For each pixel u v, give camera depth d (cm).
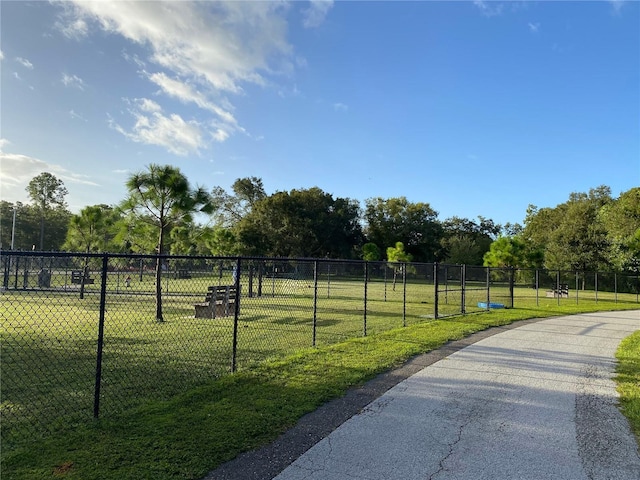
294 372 628
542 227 6028
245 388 545
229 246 2700
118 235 1266
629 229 3575
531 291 3156
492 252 3712
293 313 1393
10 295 1367
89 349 757
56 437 386
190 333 950
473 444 406
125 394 514
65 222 6962
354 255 6475
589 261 3747
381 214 6838
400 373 656
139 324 1076
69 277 1850
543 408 517
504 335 1046
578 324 1320
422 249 6794
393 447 394
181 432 402
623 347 927
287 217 5750
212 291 1195
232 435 399
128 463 338
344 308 1611
